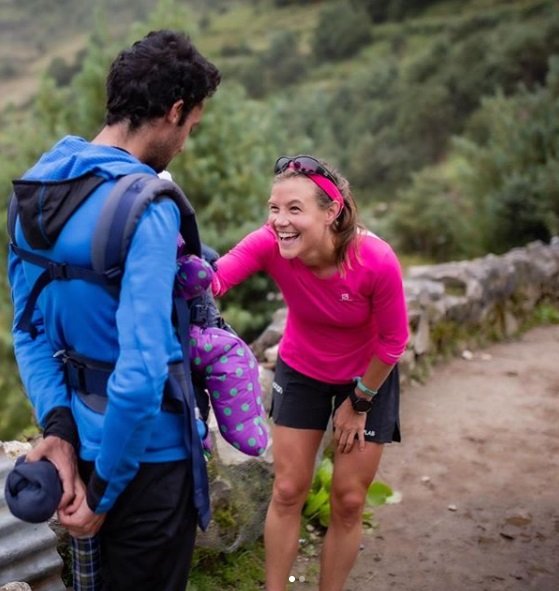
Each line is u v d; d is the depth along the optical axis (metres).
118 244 1.62
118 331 1.61
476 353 6.12
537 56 41.47
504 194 13.67
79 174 1.68
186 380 1.78
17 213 1.78
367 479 2.58
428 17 84.06
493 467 4.20
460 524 3.62
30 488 1.69
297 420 2.60
